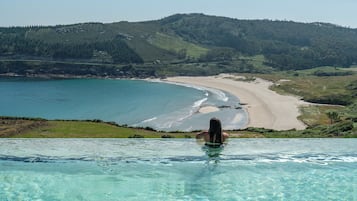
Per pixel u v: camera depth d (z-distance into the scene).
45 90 124.31
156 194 12.99
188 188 13.62
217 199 12.55
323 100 93.62
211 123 20.44
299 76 182.88
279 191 13.30
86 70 185.50
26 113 82.62
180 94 117.06
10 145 20.80
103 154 18.34
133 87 139.25
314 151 19.12
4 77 170.75
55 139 23.30
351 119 52.25
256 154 18.34
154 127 67.94
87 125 39.69
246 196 12.81
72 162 16.81
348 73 197.38
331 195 12.88
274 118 73.25
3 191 13.20
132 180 14.43
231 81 158.62
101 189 13.45
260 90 123.44
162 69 193.00
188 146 20.45
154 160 17.16
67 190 13.31
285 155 18.19
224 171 15.52
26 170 15.61
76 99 105.12
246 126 66.81
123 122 73.50
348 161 17.14
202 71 195.62
